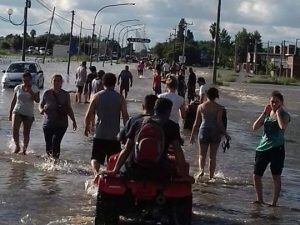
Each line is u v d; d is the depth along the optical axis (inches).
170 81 476.7
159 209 319.9
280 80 3257.9
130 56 6038.4
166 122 311.9
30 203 371.9
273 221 366.6
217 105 487.8
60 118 512.1
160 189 310.7
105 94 412.8
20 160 518.9
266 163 412.2
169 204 317.4
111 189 311.4
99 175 325.7
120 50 6294.3
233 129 927.7
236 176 516.7
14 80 1434.5
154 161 306.2
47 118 512.7
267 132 407.8
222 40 6481.3
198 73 3681.1
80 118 901.8
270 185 488.4
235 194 442.3
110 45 5575.8
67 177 459.5
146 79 2583.7
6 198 380.8
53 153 518.6
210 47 6353.3
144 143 304.7
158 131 307.7
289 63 4175.7
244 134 863.7
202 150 489.7
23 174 461.1
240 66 5659.5
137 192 310.2
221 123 486.0
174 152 319.0
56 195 396.8
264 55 5275.6
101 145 413.7
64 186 426.3
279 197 445.4
